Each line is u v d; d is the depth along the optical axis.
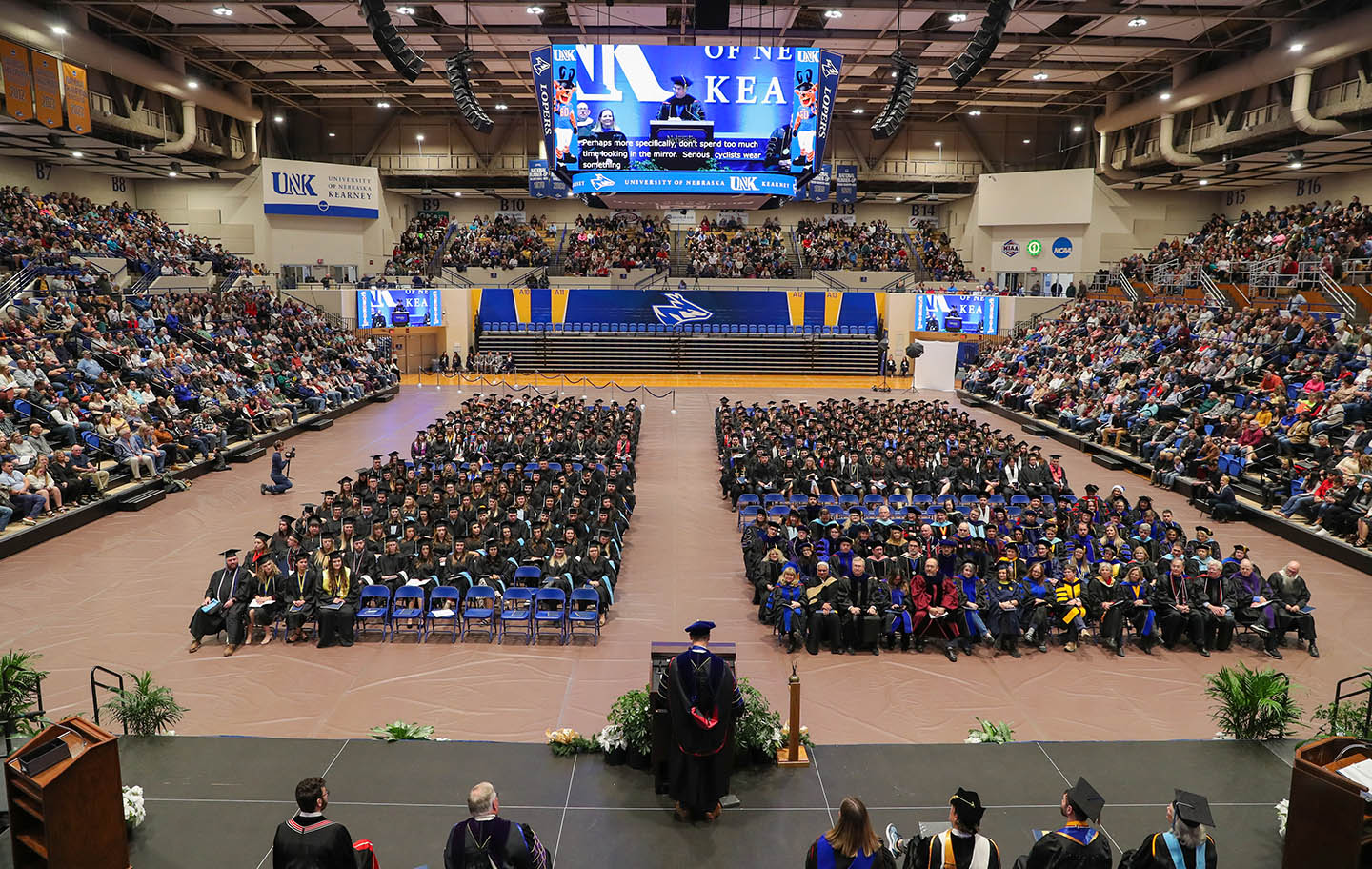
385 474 20.91
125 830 7.34
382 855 7.74
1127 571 14.12
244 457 26.39
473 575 14.76
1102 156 48.22
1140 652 13.68
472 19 34.44
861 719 11.24
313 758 9.38
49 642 13.31
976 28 34.44
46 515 18.75
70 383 24.00
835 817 8.36
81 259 33.91
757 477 22.38
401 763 9.27
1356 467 19.03
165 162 40.41
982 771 9.22
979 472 22.67
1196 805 6.25
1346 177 39.72
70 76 28.95
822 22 34.62
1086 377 33.06
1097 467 26.78
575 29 34.78
